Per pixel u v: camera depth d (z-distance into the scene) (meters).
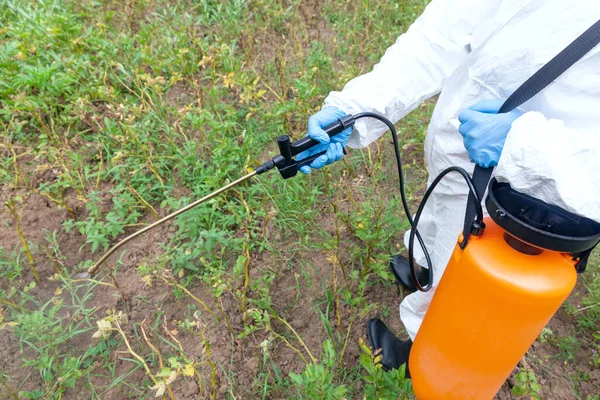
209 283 2.36
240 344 2.33
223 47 3.65
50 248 2.73
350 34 4.27
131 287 2.56
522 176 1.13
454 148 1.67
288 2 4.84
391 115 1.85
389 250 2.73
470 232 1.35
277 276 2.62
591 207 1.05
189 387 2.17
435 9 1.70
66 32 3.92
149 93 3.62
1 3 4.40
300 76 3.72
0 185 3.07
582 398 2.20
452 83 1.66
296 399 2.12
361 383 2.21
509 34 1.37
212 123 2.96
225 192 2.87
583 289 2.63
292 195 2.91
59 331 2.29
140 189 2.93
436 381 1.66
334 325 2.42
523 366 2.22
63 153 3.08
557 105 1.21
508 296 1.26
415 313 2.10
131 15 4.24
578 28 1.18
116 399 2.14
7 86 3.38
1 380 2.13
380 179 3.17
